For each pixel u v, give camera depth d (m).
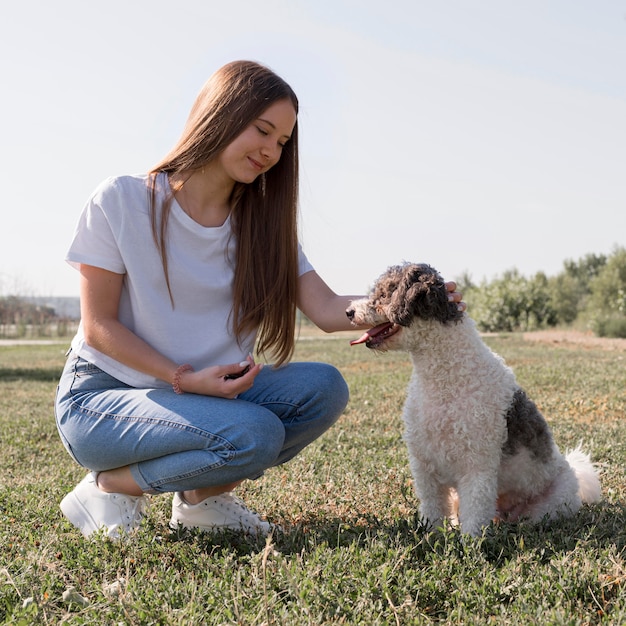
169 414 3.47
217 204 3.84
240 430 3.41
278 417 3.87
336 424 7.69
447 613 2.76
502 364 4.14
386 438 6.77
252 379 3.50
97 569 3.25
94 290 3.59
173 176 3.73
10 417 9.22
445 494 4.19
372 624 2.57
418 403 4.07
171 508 4.25
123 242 3.56
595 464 5.20
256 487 4.83
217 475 3.48
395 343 4.05
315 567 3.02
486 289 41.91
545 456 4.17
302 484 4.88
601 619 2.64
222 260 3.82
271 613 2.64
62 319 41.88
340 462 5.66
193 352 3.74
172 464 3.51
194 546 3.47
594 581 2.89
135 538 3.53
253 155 3.62
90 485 3.80
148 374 3.62
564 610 2.62
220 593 2.85
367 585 2.85
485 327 40.34
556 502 4.20
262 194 3.95
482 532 3.56
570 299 56.41
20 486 5.00
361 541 3.56
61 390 3.78
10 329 39.91
